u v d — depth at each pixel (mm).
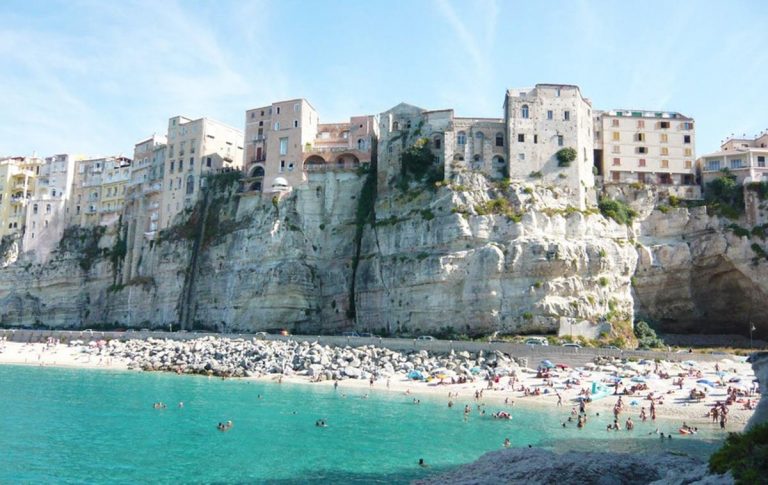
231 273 127188
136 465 44344
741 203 107938
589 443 51375
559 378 79188
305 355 92750
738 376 75812
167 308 135875
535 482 37469
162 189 148875
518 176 109875
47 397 69750
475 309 100125
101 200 167000
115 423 57594
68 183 170625
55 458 45656
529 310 97375
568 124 111688
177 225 142750
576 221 104688
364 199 125312
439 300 103312
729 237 104562
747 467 28359
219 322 126062
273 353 96000
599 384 75188
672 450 47406
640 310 108375
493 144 113000
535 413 64312
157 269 140625
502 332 97938
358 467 44312
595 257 100000
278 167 132125
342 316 118625
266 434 54312
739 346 103125
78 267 157375
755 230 104062
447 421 60219
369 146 132375
